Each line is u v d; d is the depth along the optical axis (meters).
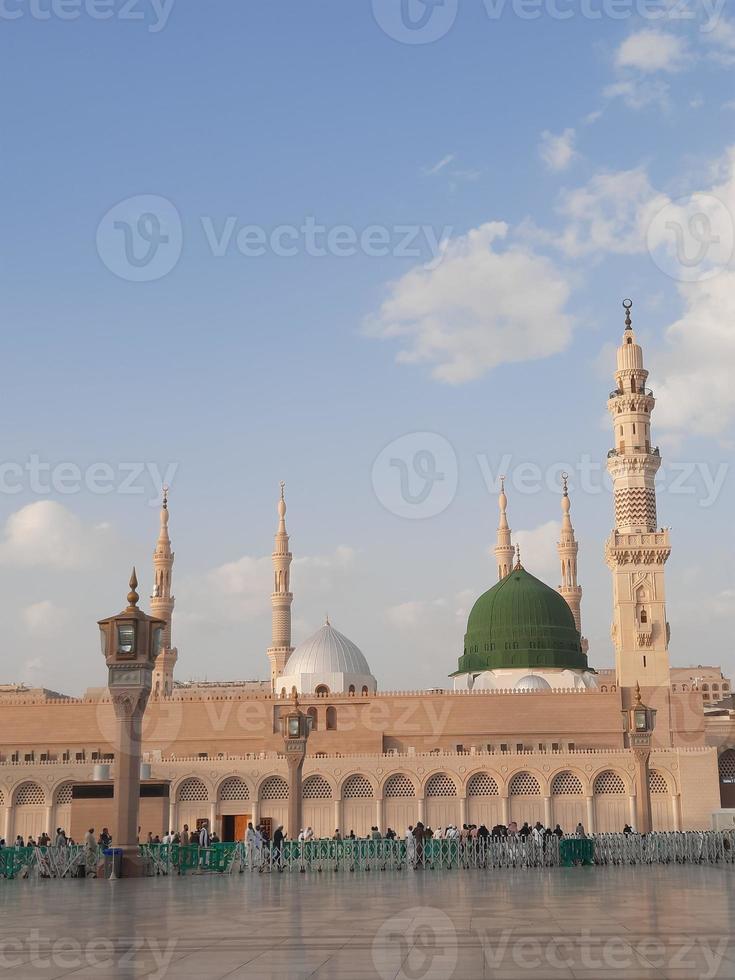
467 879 40.19
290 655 118.12
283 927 21.27
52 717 100.19
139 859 42.38
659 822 89.62
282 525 123.06
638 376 107.12
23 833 89.56
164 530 118.62
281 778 91.12
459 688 114.00
